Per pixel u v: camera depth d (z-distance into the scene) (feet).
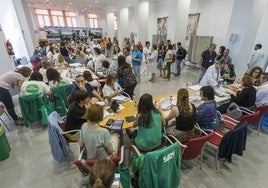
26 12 38.52
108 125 6.81
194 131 7.13
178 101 6.72
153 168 4.60
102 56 16.69
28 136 9.89
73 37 46.85
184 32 25.18
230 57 17.15
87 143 5.36
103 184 3.16
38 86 9.99
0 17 24.68
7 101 10.30
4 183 6.91
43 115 9.86
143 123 5.93
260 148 8.92
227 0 21.67
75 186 6.75
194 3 26.32
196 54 26.45
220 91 10.83
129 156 7.22
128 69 11.57
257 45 18.07
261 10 16.14
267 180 7.03
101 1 34.09
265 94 9.91
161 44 23.29
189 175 7.22
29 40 31.86
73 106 7.09
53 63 18.01
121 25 40.47
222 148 6.70
